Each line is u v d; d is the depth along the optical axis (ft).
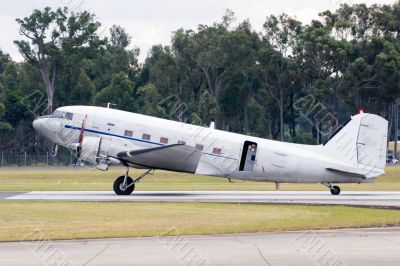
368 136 346.95
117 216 246.47
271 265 159.53
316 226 219.82
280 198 315.99
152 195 329.31
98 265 159.33
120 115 343.05
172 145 315.37
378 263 159.53
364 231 209.05
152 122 342.44
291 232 207.51
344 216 248.32
